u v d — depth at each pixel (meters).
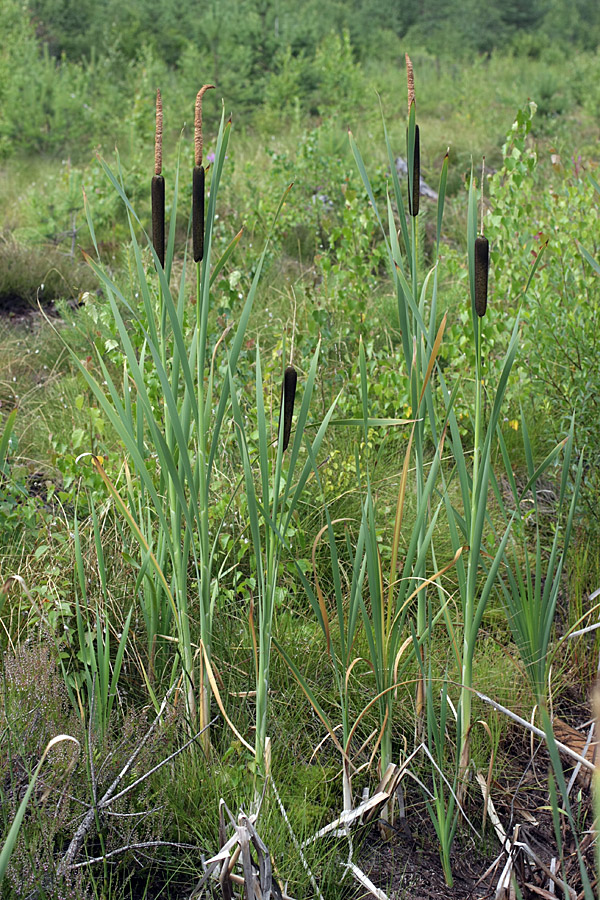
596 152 10.64
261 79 15.80
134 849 2.08
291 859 2.07
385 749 2.25
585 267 4.28
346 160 9.67
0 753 2.12
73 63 16.75
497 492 2.28
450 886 2.18
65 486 3.02
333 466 3.54
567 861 2.23
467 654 2.18
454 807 2.25
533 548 3.49
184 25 18.59
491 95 17.22
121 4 18.55
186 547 2.20
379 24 28.02
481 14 30.55
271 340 4.87
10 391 4.70
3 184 9.90
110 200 8.14
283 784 2.32
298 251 6.98
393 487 3.63
